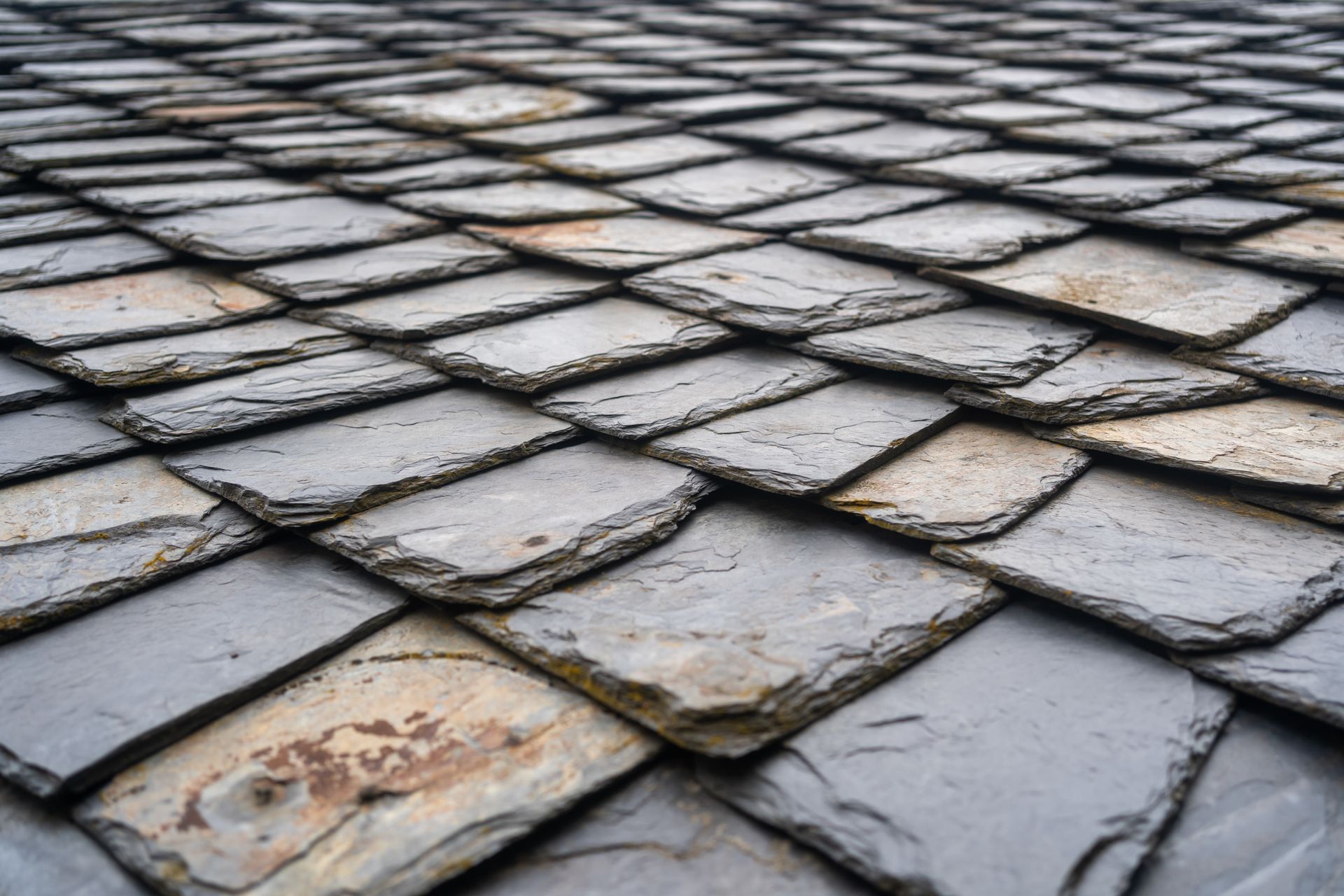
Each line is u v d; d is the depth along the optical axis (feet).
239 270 11.03
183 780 5.72
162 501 7.88
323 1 21.97
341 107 15.69
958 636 6.73
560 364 9.01
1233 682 6.26
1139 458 8.05
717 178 13.61
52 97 15.07
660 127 15.29
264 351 9.47
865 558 7.36
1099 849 5.26
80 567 7.17
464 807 5.46
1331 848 5.56
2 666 6.49
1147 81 16.65
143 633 6.74
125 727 5.92
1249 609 6.60
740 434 8.35
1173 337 9.37
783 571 7.18
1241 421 8.63
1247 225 11.18
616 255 11.11
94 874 5.45
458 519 7.43
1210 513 7.78
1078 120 14.85
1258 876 5.41
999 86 16.17
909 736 5.90
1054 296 10.09
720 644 6.31
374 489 7.63
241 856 5.24
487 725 6.00
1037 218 12.19
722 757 5.74
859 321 9.87
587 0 23.48
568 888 5.25
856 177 13.74
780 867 5.32
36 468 8.11
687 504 7.77
